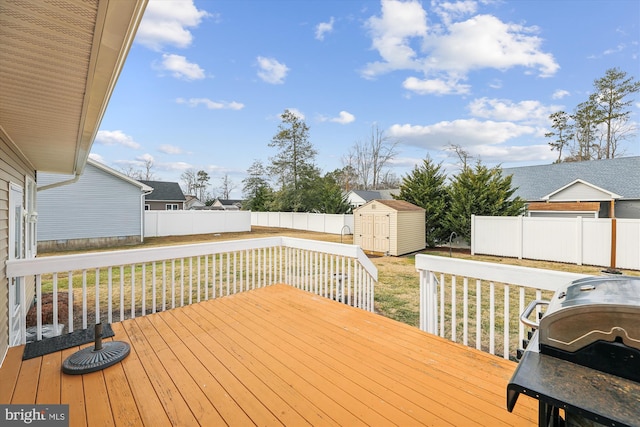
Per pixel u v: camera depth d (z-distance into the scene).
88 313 4.74
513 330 4.18
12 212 3.41
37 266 2.60
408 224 11.82
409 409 1.69
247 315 3.17
